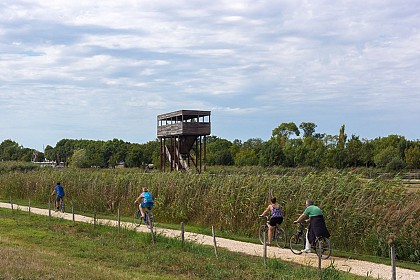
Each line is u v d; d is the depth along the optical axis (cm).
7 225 2483
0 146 13088
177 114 5075
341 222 2095
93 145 11325
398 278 1495
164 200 3009
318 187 2309
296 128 10425
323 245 1797
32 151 13075
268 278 1430
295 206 2323
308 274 1453
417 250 1819
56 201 3388
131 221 2889
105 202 3547
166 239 2033
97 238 2142
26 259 1439
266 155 6662
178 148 5172
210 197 2773
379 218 1988
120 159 10144
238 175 2750
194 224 2817
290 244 1936
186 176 3086
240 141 10700
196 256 1734
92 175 3909
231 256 1762
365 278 1453
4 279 1134
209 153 8281
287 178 2514
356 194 2145
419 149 6078
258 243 2172
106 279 1262
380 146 6862
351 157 6128
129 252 1819
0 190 4678
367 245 1973
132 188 3391
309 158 6438
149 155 9506
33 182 4350
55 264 1422
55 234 2244
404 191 2077
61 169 4638
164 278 1400
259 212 2434
